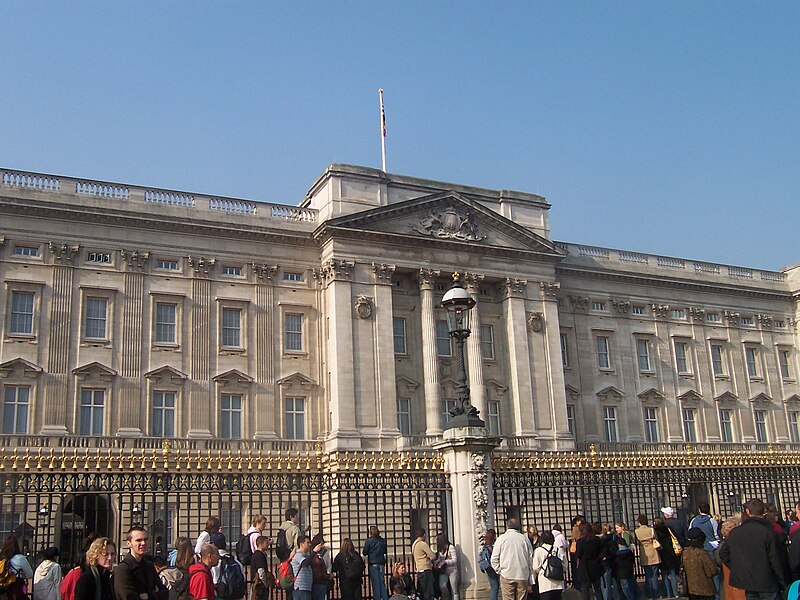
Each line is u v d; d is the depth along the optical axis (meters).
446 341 70.81
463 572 26.47
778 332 90.31
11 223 59.38
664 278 83.62
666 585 29.73
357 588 25.73
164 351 62.03
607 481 31.41
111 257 62.03
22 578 19.19
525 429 69.88
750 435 84.62
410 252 69.19
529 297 73.62
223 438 62.09
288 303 66.56
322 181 69.31
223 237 65.69
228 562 20.55
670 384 82.00
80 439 57.16
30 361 58.03
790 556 17.72
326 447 63.78
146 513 51.34
